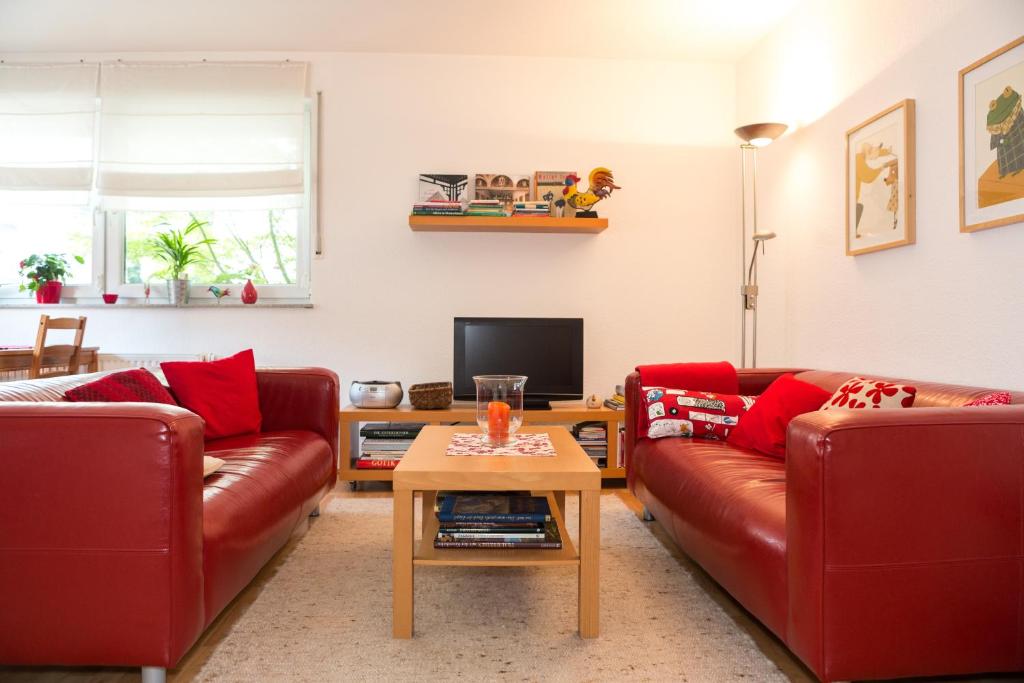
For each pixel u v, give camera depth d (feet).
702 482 6.67
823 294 10.16
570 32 12.05
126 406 4.79
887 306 8.56
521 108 13.15
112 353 12.88
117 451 4.63
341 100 13.03
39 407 4.73
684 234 13.30
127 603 4.63
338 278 13.01
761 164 12.36
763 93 12.19
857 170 9.11
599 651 5.51
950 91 7.39
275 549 6.81
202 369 8.62
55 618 4.64
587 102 13.20
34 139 12.90
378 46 12.74
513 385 7.18
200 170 12.89
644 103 13.26
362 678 5.04
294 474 7.32
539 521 6.18
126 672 5.13
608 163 13.20
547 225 12.35
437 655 5.41
